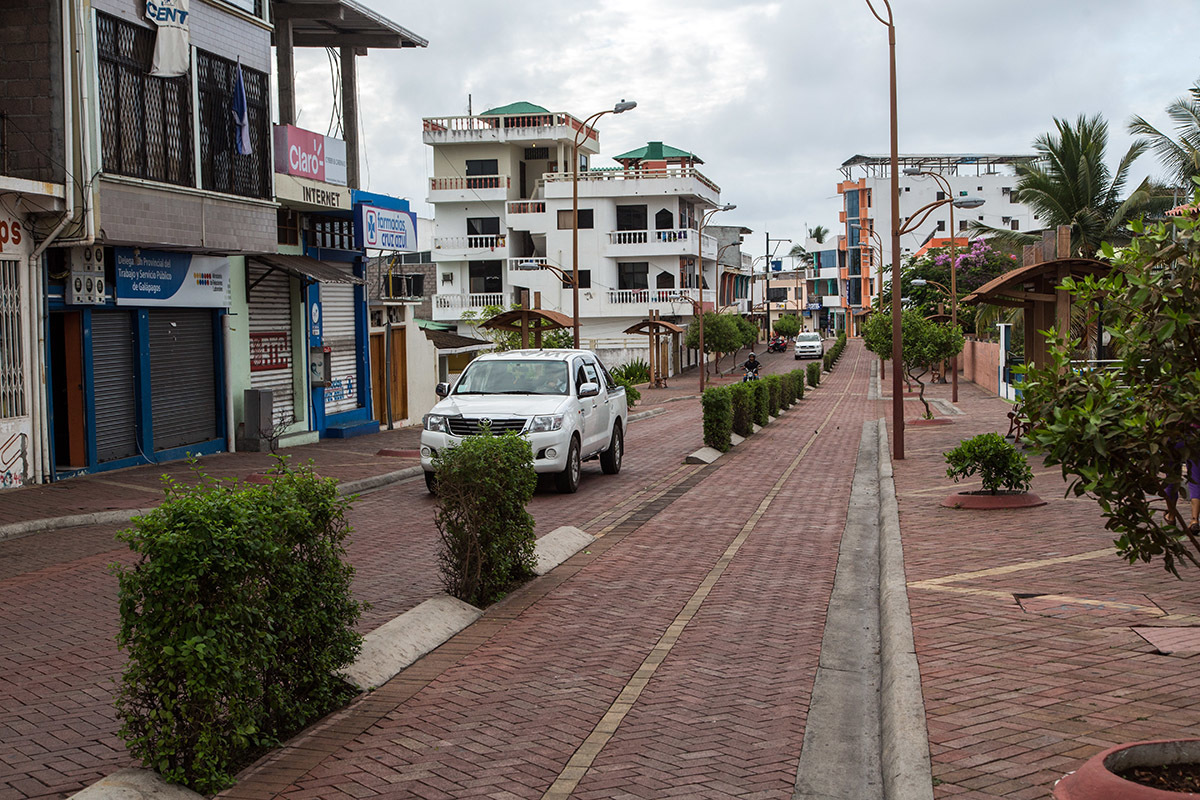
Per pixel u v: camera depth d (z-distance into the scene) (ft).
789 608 28.55
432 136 206.69
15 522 40.37
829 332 420.36
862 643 25.30
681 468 63.87
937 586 29.19
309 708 18.99
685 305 203.82
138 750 16.03
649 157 249.96
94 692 21.16
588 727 19.03
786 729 19.08
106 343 57.36
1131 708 18.39
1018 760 16.30
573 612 27.94
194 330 66.08
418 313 212.64
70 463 55.77
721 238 292.40
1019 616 25.35
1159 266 15.87
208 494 16.84
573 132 209.36
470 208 210.18
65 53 50.26
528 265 205.57
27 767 17.11
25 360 50.60
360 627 25.72
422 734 18.70
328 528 19.90
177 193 57.21
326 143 77.05
